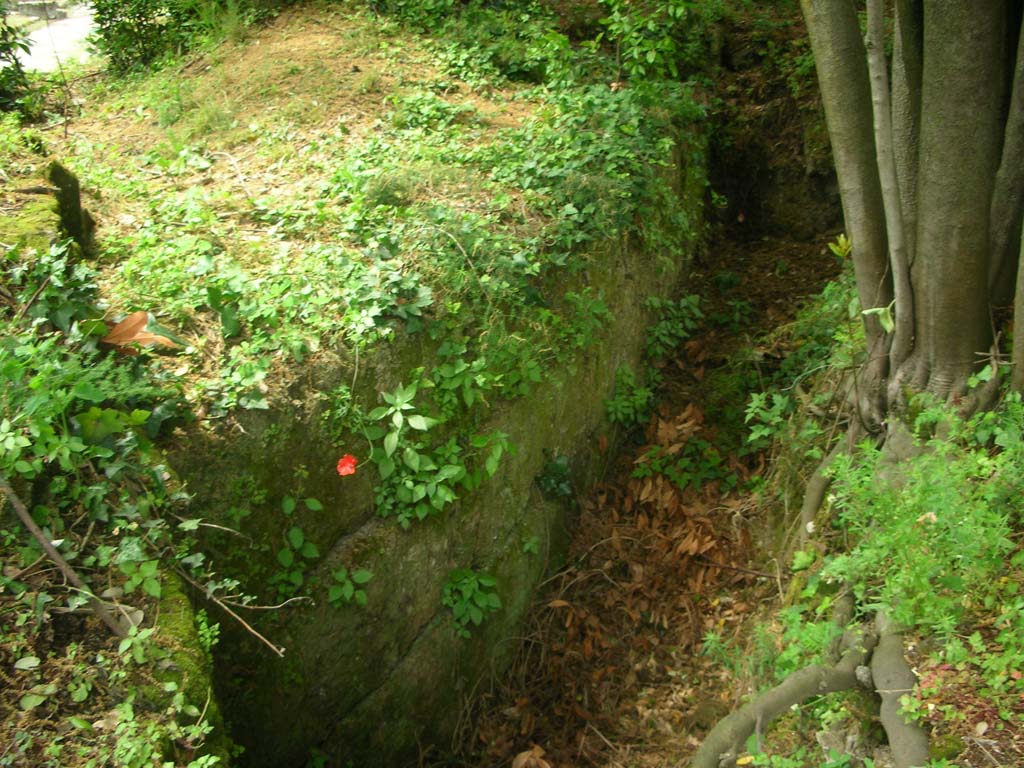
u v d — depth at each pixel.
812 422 5.30
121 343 3.88
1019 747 2.96
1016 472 3.58
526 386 5.02
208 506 3.89
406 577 4.56
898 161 4.61
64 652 3.00
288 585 4.15
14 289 3.89
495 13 8.40
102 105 7.54
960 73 3.90
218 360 4.20
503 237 5.24
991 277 4.65
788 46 8.23
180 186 5.86
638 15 7.46
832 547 4.58
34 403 3.22
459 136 6.40
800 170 7.78
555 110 6.81
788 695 3.47
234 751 3.33
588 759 4.79
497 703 5.08
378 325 4.52
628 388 6.30
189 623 3.24
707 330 7.14
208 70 7.58
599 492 6.02
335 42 7.66
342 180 5.59
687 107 7.31
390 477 4.51
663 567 5.60
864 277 4.67
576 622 5.36
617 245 6.05
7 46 7.50
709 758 3.47
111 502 3.38
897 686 3.31
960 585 3.20
